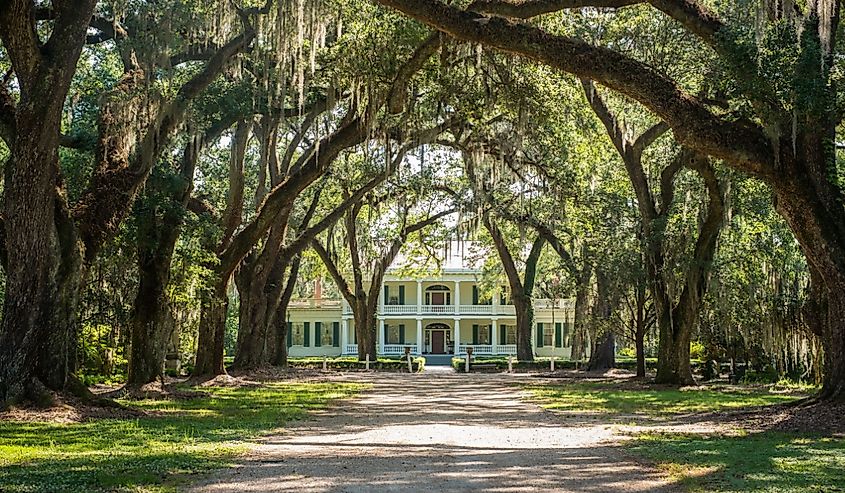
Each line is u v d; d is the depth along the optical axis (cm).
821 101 1338
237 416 1620
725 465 977
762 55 1358
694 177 2850
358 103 2048
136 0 1969
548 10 1576
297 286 5916
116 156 1753
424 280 6056
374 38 1981
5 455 1004
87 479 827
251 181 3578
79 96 2300
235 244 2588
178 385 2645
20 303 1490
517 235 4419
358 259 4350
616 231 3141
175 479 851
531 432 1369
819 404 1570
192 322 3117
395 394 2475
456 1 1803
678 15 1473
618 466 970
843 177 2055
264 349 3475
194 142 2202
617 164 3272
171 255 2147
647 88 1408
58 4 1477
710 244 2636
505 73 2069
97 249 1673
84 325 2645
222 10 2047
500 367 4422
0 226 1579
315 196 3544
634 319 3434
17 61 1441
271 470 921
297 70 1947
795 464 984
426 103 2328
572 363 4497
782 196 1462
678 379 2808
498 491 802
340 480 856
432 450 1117
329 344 6122
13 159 1480
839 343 1563
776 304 2795
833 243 1462
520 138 2172
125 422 1423
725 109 2042
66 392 1541
